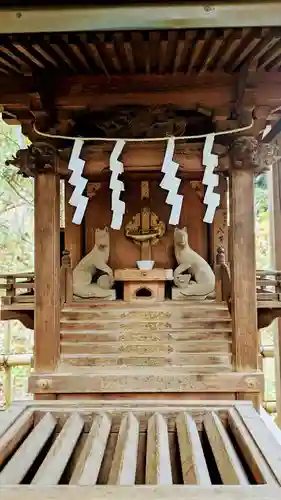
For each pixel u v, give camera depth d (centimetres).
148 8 191
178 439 228
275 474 175
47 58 324
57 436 236
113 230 479
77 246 479
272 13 191
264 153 375
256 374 355
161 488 162
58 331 375
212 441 221
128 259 478
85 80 374
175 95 376
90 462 194
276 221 607
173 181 330
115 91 376
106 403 265
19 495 158
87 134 439
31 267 942
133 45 304
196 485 166
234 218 368
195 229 483
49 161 368
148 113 396
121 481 174
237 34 284
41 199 371
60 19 193
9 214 939
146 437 245
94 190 482
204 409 256
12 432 220
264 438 211
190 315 391
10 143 864
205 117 435
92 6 192
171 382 356
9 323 745
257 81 348
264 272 414
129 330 385
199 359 370
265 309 405
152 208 480
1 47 299
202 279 442
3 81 363
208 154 339
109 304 405
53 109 376
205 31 280
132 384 356
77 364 372
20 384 866
